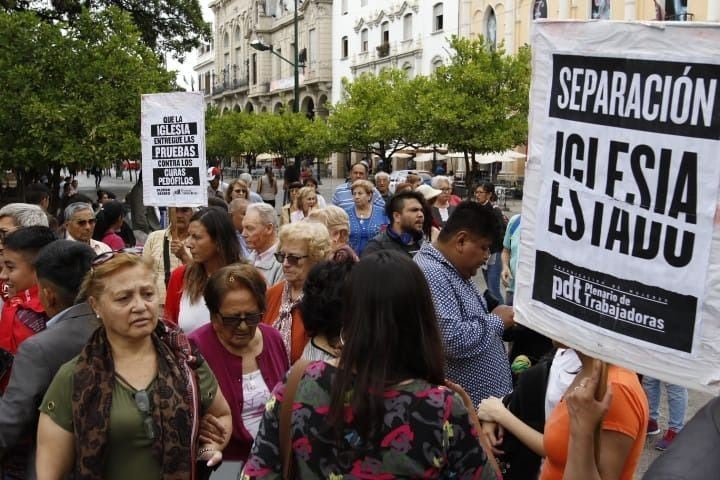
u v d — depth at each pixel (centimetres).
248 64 7075
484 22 3825
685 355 191
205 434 299
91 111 1449
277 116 4231
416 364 212
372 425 202
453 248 380
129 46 1579
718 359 186
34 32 1485
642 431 249
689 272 190
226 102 7819
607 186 205
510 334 442
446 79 2566
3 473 307
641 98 197
